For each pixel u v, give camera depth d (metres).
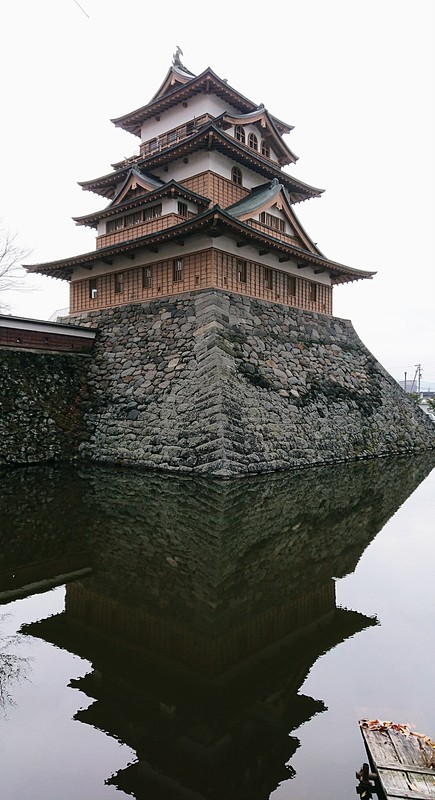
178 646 5.18
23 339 18.48
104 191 26.58
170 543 8.57
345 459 19.02
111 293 21.84
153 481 13.77
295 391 18.73
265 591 6.63
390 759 3.47
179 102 24.77
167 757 3.63
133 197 22.34
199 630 5.53
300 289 22.75
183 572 7.27
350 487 13.86
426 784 3.25
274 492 12.77
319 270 23.69
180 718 4.05
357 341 25.41
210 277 18.11
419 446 23.77
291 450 16.86
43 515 10.15
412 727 3.92
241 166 23.39
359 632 5.52
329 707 4.20
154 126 26.17
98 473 14.96
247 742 3.78
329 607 6.16
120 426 17.52
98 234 23.30
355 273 24.48
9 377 17.31
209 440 14.92
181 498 11.80
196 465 14.80
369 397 22.70
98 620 5.78
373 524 10.02
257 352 18.36
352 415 20.83
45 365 18.72
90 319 22.14
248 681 4.55
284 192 21.77
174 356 17.77
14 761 3.59
